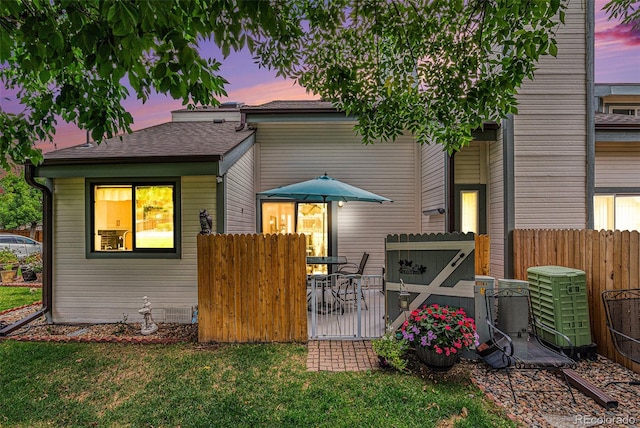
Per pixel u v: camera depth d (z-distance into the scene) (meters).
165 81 2.63
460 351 3.71
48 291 6.01
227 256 5.03
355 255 8.80
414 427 2.86
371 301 7.19
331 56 4.15
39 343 5.00
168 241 6.07
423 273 4.66
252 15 2.33
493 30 3.48
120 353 4.61
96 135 3.90
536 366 3.80
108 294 6.04
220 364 4.20
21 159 4.64
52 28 2.51
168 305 5.97
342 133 8.87
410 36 3.77
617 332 3.58
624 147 7.55
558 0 2.91
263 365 4.14
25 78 4.28
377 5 3.45
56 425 3.06
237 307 5.00
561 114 6.41
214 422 3.00
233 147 6.39
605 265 4.30
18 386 3.73
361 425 2.89
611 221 7.48
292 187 6.53
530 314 4.71
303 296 4.99
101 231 6.10
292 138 8.84
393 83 4.32
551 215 6.37
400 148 8.92
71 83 3.88
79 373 4.02
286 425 2.92
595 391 3.35
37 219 17.50
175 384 3.71
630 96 9.59
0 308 7.31
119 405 3.34
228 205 6.39
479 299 4.39
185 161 5.59
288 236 5.01
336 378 3.75
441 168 7.45
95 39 2.34
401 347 3.93
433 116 4.88
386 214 8.88
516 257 6.24
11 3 2.28
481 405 3.20
